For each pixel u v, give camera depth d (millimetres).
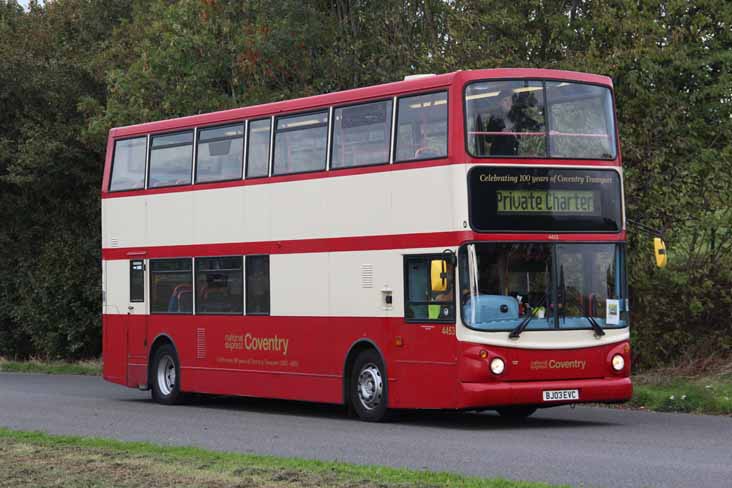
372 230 18656
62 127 37906
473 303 16953
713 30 24922
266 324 20906
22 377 32781
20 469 12953
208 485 11477
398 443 15578
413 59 28984
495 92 17328
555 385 17125
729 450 14172
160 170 23594
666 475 12039
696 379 22266
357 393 19047
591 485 11414
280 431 17500
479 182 17062
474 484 11141
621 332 17719
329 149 19562
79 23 42938
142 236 24047
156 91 32219
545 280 17297
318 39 31078
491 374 16859
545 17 26094
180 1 31703
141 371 24109
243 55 30312
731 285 24094
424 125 17781
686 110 24812
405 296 18031
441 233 17344
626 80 24422
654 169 24406
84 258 38875
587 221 17609
